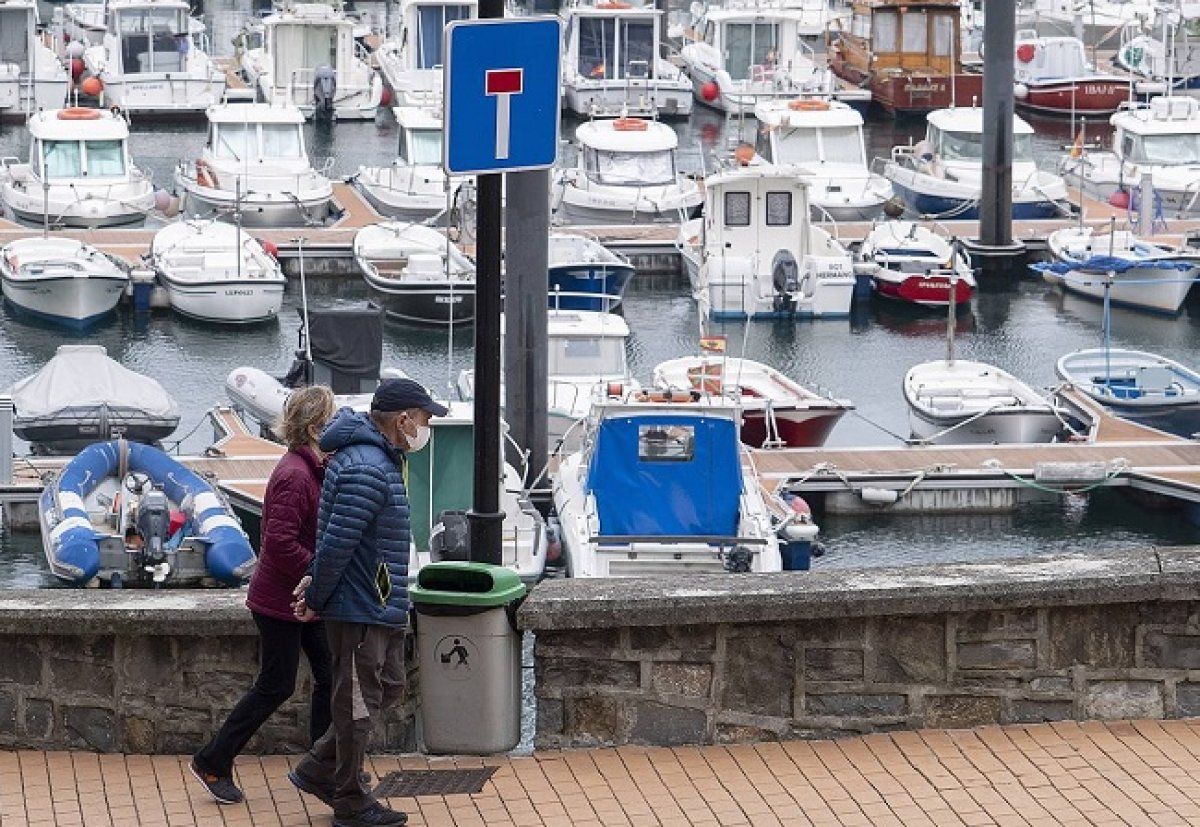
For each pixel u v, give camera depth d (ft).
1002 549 187.01
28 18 407.03
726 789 69.00
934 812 67.15
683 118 419.33
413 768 70.90
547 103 70.33
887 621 72.02
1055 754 71.00
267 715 67.87
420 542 160.45
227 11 533.96
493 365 71.97
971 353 261.24
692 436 164.76
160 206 311.88
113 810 68.08
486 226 71.15
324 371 213.25
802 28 484.33
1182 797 67.67
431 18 413.80
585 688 71.92
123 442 175.42
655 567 159.74
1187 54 435.94
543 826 66.74
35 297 263.70
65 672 72.49
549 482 183.21
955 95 413.59
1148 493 194.18
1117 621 73.05
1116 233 297.53
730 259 272.92
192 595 73.41
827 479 192.54
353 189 337.11
